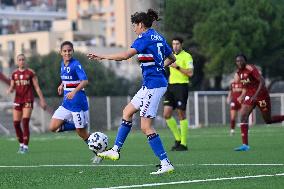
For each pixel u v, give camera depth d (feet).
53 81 433.89
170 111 136.26
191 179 75.31
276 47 453.58
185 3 447.83
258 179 74.08
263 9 445.37
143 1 217.36
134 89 458.09
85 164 103.91
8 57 614.34
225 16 439.22
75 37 655.35
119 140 84.94
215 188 66.64
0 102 328.29
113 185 70.79
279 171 82.99
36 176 84.23
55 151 142.20
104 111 323.57
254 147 139.13
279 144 148.97
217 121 336.08
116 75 492.95
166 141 175.32
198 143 159.94
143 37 82.28
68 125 111.24
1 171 93.40
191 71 136.67
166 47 84.64
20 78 141.49
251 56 445.78
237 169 86.99
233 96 206.08
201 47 449.89
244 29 438.40
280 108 337.93
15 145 175.11
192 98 325.21
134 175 81.61
